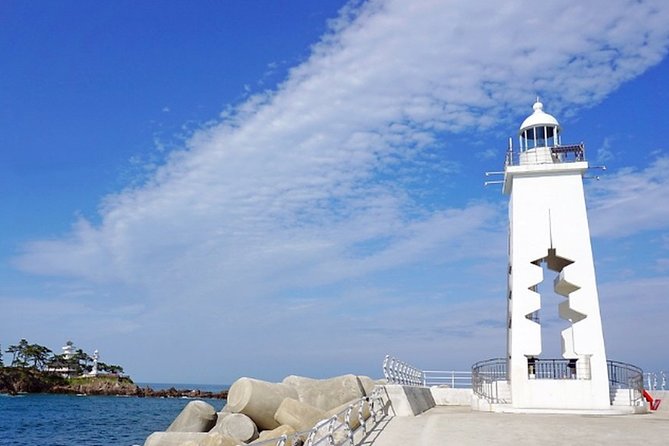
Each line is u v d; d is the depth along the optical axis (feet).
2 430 178.29
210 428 83.41
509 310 94.12
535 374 86.38
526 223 89.30
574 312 93.40
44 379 460.96
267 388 82.79
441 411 85.66
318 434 62.03
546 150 92.58
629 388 84.84
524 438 57.52
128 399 408.26
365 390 91.15
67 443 145.69
